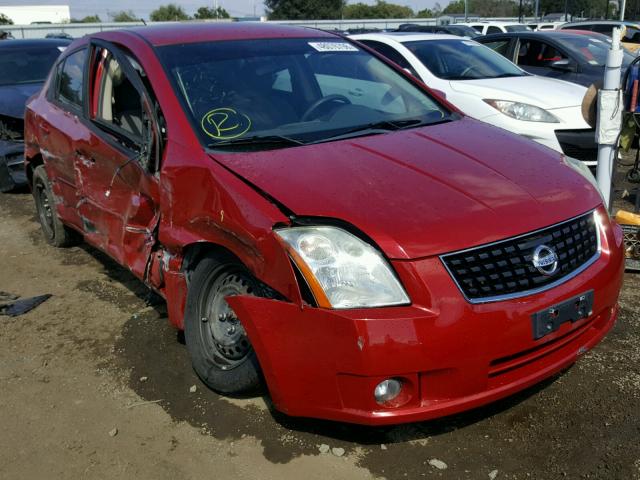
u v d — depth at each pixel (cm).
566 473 259
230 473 269
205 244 302
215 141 321
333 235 250
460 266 246
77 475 273
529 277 257
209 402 317
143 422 305
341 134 338
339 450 278
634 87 519
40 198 557
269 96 358
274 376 258
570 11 4859
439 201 264
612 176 514
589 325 286
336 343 239
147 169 340
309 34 424
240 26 420
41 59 876
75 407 321
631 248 458
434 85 738
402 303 240
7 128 727
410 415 243
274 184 277
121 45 392
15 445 295
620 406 299
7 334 402
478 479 258
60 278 491
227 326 307
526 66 949
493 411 300
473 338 241
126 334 392
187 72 355
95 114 418
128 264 379
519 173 295
